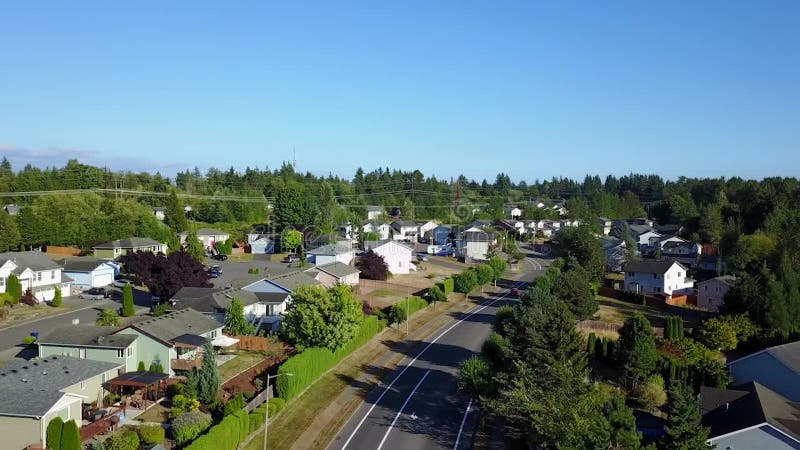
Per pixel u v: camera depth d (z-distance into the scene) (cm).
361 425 4425
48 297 7500
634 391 5191
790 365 4731
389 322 7231
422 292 9125
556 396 3669
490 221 17900
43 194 12138
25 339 5662
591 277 9869
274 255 11769
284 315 5900
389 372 5666
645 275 9625
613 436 3291
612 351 5709
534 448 3934
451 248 13962
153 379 4262
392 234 15562
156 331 4900
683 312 8256
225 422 3650
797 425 3625
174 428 3759
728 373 5325
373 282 9462
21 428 3475
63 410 3678
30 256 7738
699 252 12738
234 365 5284
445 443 4156
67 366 4125
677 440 3294
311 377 5003
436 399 4994
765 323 6372
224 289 6838
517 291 9538
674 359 5631
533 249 15375
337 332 5422
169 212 12544
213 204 15075
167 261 7319
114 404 4194
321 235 12488
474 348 6519
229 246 11962
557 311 4494
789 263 7775
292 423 4288
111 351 4619
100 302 7531
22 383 3769
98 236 10738
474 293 9725
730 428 3641
